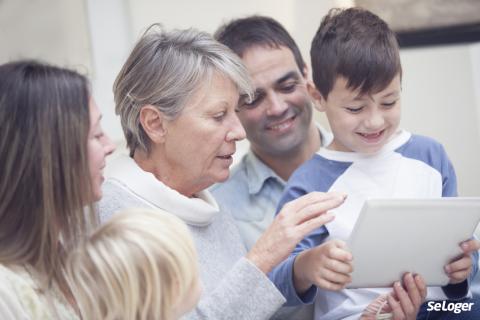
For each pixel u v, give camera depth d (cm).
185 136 127
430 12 243
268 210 163
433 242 122
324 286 121
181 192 133
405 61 248
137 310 89
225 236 140
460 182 249
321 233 138
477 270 147
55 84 94
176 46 128
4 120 92
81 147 94
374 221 116
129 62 131
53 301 92
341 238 135
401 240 120
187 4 249
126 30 251
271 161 168
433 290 136
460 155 249
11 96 92
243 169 170
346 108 136
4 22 248
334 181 141
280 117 158
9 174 92
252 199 165
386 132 137
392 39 136
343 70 133
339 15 143
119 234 90
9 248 93
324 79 138
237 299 112
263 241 118
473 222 122
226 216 144
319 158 144
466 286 132
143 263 88
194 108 126
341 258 117
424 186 140
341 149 143
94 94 250
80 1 247
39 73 94
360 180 140
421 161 142
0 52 248
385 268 124
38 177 92
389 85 133
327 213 118
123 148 246
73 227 95
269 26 163
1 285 89
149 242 89
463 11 241
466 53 245
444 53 246
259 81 157
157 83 126
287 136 160
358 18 139
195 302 95
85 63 247
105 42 251
